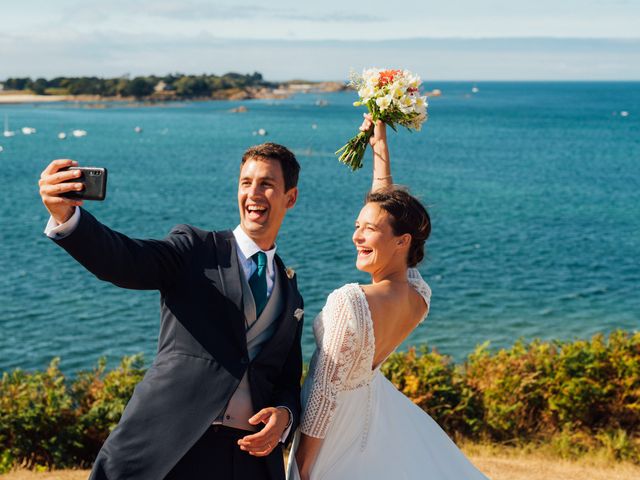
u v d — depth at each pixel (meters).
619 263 28.67
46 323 20.61
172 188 50.81
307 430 3.18
